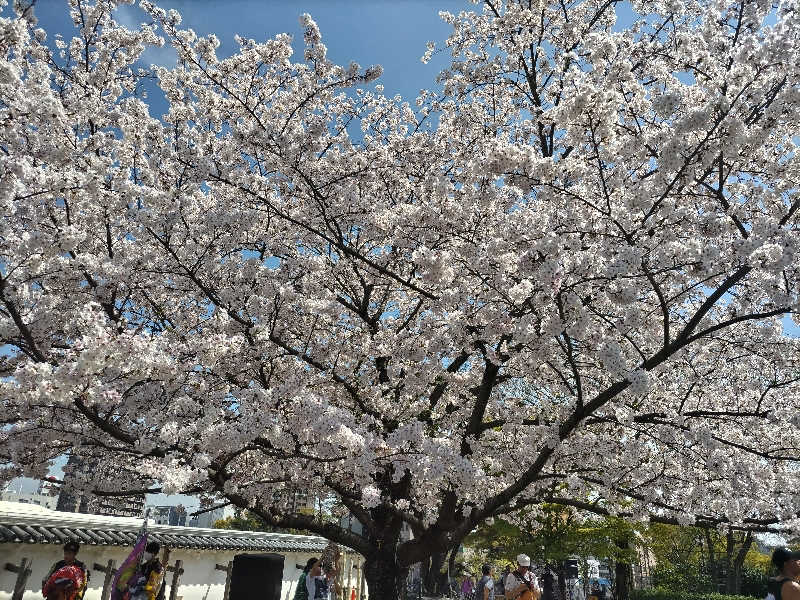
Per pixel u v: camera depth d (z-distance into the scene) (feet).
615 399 23.80
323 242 28.84
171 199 20.67
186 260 22.85
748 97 16.03
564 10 27.58
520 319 19.72
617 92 17.20
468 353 23.67
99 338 13.88
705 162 15.96
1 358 20.02
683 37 20.72
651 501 22.36
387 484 24.97
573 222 19.33
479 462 24.59
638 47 22.90
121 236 23.57
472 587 63.21
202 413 19.42
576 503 24.59
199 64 25.31
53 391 13.73
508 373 25.99
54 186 16.98
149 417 18.83
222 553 36.32
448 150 31.42
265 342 22.08
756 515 23.24
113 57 26.45
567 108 16.37
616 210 18.39
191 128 25.39
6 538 22.58
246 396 18.70
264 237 26.99
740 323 24.03
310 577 29.63
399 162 29.71
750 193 21.24
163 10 25.21
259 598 25.17
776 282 15.24
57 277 20.10
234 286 22.15
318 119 22.36
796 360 21.56
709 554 73.67
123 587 22.18
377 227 25.07
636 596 64.39
